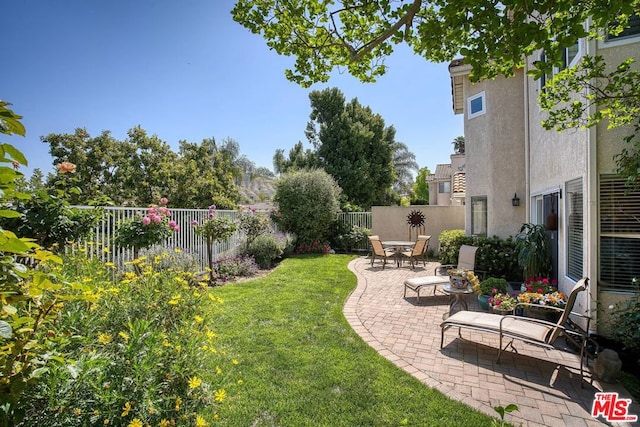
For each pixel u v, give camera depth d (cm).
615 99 402
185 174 1452
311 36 367
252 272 1018
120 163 1454
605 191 472
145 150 1488
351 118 2477
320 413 307
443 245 1061
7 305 137
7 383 139
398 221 1532
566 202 598
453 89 1139
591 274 476
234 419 294
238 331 497
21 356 149
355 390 346
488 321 451
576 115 420
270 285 805
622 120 418
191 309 339
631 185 447
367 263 1237
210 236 909
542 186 754
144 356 232
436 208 1468
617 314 450
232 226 921
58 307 188
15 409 158
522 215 924
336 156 2422
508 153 941
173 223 697
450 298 736
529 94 864
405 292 750
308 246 1523
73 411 192
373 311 639
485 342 489
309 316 572
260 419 296
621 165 434
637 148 435
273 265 1194
